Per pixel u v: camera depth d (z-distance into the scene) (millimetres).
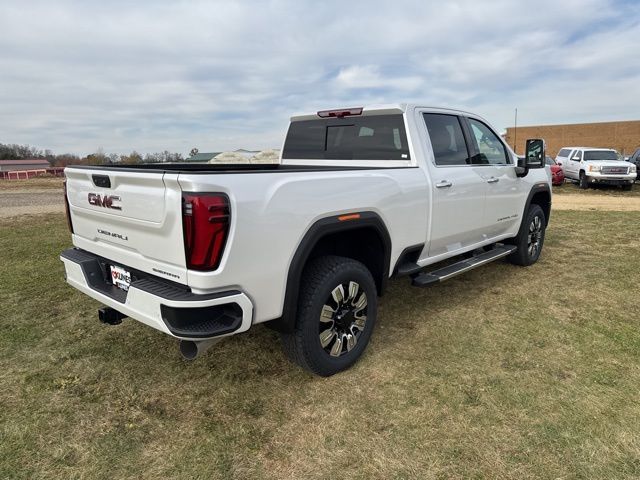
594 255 6465
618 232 8281
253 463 2352
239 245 2451
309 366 3018
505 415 2703
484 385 3029
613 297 4676
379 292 3559
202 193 2322
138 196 2600
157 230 2520
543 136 47875
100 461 2365
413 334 3828
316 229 2842
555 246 7090
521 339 3717
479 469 2281
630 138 44250
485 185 4574
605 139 45375
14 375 3205
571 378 3105
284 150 4969
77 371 3264
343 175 3072
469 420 2662
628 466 2287
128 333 3881
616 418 2660
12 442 2502
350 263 3115
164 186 2434
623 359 3367
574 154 20188
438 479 2225
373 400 2881
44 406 2838
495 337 3760
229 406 2842
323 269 2992
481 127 4793
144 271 2730
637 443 2447
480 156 4684
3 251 6977
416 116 3969
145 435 2572
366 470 2291
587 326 3961
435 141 4102
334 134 4480
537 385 3020
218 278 2406
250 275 2537
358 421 2676
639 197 15578
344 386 3045
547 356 3424
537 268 5766
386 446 2461
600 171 17906
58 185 27609
